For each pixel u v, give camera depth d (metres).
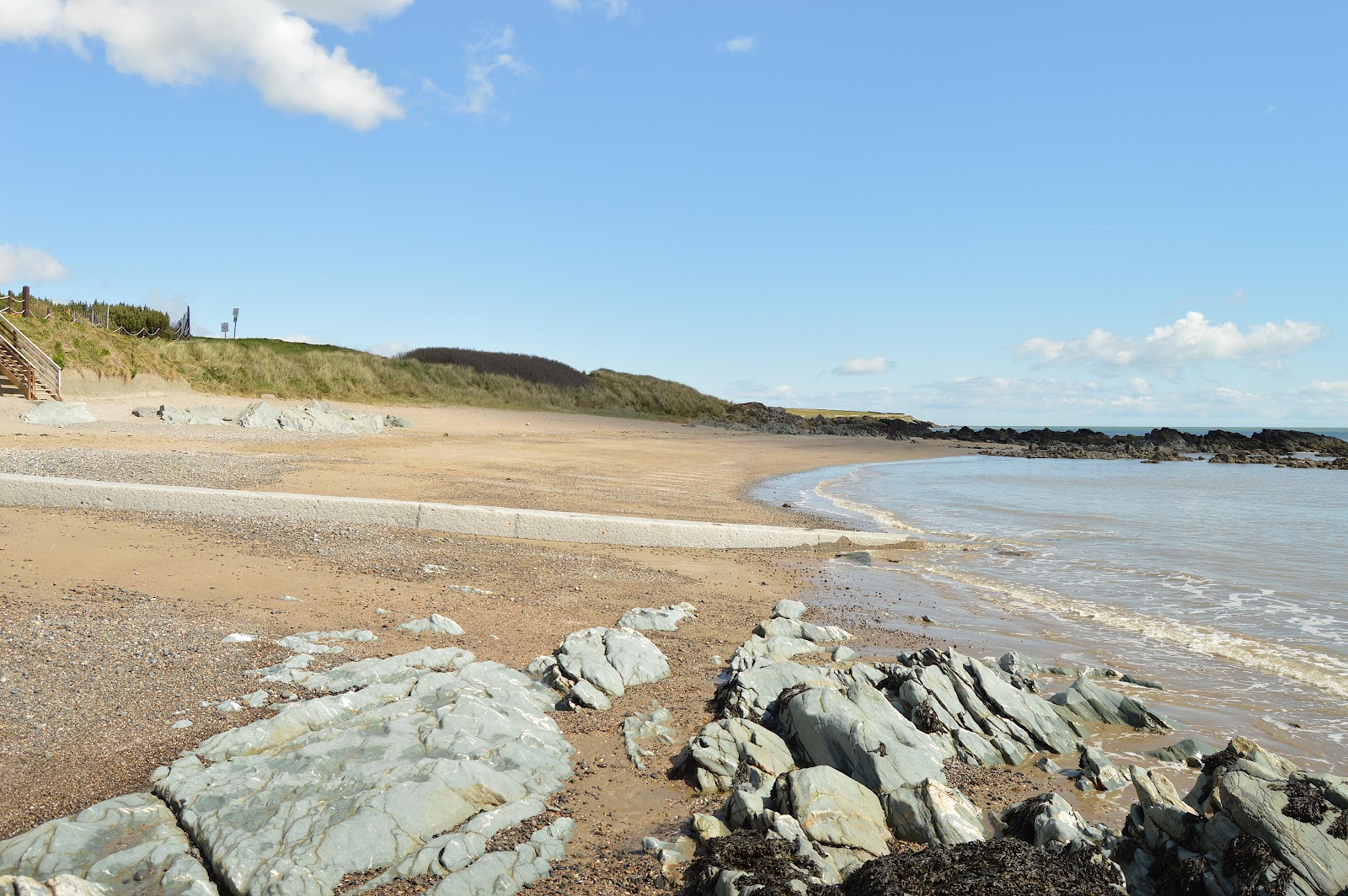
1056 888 5.09
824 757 7.11
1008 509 26.55
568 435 43.47
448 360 61.69
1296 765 7.60
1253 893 5.06
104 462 19.33
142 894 4.88
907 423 90.94
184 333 47.03
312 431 31.91
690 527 17.66
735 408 76.75
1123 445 70.88
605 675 8.86
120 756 6.56
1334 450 63.91
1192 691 9.56
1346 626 12.32
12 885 4.61
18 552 11.91
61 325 33.41
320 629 10.08
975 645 11.30
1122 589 14.68
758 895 4.87
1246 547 19.06
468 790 6.14
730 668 9.72
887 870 5.18
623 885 5.37
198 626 9.63
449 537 16.19
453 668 8.92
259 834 5.39
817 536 18.53
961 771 7.39
